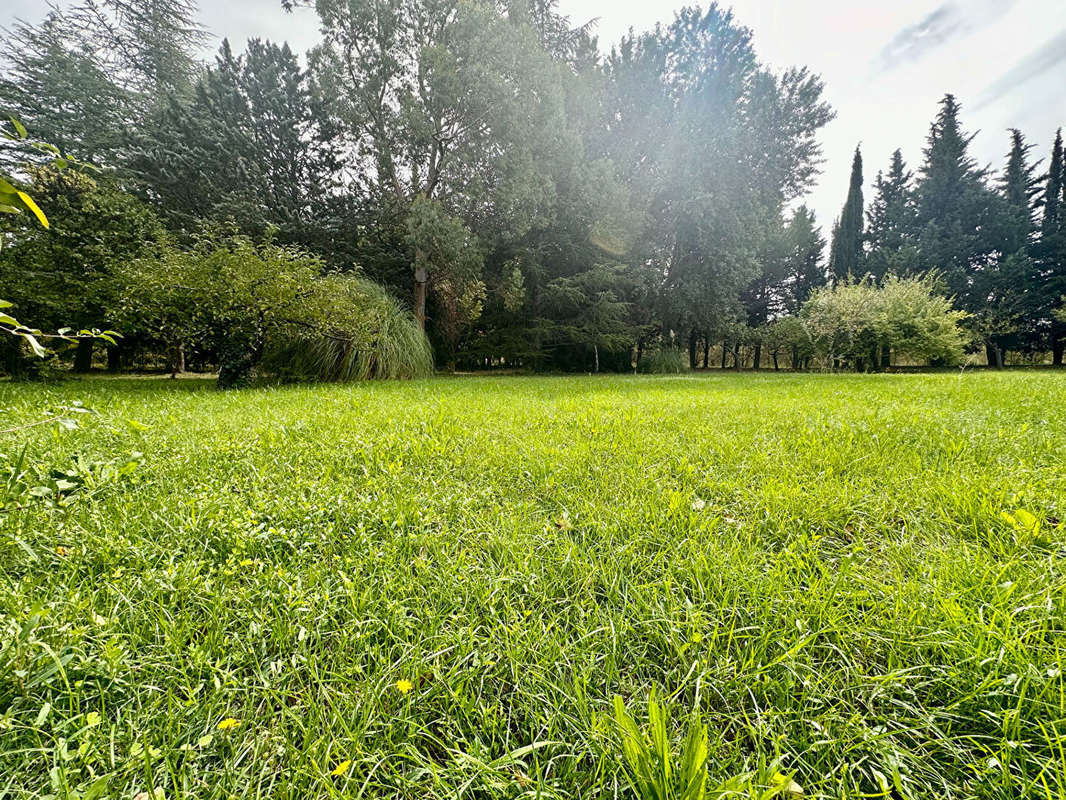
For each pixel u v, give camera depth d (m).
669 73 18.27
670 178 17.33
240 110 15.47
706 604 1.11
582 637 0.98
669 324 19.67
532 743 0.73
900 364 22.22
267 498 1.77
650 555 1.38
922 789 0.70
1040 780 0.67
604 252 17.38
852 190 29.95
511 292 14.99
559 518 1.65
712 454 2.41
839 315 19.16
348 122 14.61
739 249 18.27
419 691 0.87
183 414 3.72
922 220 27.62
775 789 0.62
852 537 1.48
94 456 2.16
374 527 1.56
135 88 15.66
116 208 9.84
